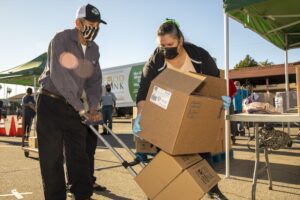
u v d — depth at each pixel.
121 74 19.02
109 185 4.21
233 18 5.01
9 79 9.43
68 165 3.14
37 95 3.01
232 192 3.81
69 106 2.94
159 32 2.46
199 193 2.06
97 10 2.88
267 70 20.44
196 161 2.32
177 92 2.09
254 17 5.65
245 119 3.19
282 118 2.97
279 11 5.63
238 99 8.91
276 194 3.70
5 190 3.99
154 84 2.23
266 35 6.49
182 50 2.61
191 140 2.18
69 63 2.90
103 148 7.82
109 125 11.25
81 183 3.12
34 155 6.91
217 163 5.62
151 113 2.21
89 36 2.88
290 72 15.85
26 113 9.34
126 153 6.95
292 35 7.60
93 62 3.11
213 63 2.70
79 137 3.07
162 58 2.63
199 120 2.18
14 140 10.46
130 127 16.12
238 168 5.20
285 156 6.34
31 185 4.24
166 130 2.12
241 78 21.53
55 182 2.85
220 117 2.42
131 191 3.92
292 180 4.35
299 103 2.88
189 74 2.23
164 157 2.17
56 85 2.77
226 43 4.64
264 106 3.50
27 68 8.48
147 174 2.22
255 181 3.20
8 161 6.14
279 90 21.12
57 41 2.86
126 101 18.75
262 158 6.11
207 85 2.38
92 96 3.12
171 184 2.14
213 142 2.40
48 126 2.88
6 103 57.94
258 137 3.25
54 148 2.88
